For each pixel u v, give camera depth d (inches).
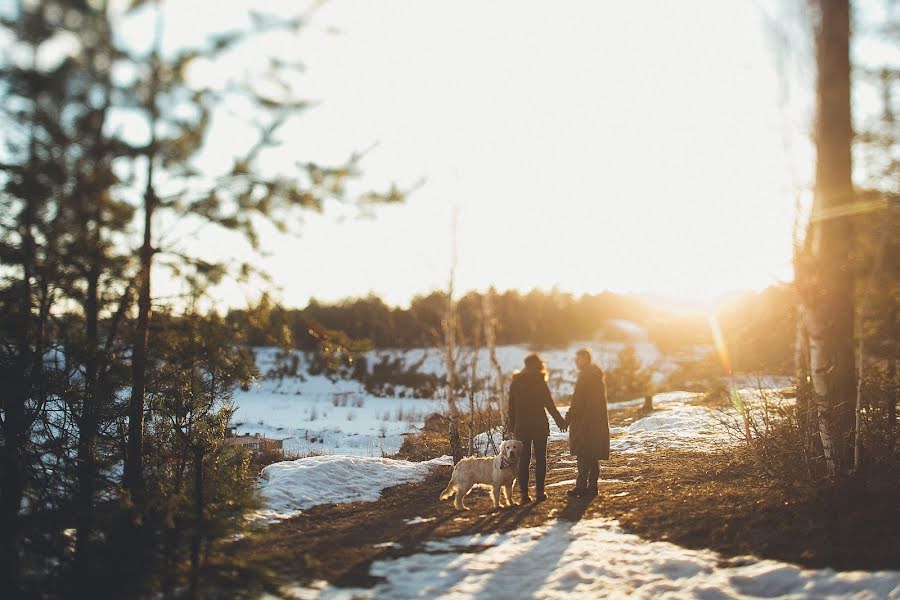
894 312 252.4
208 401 229.9
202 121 152.9
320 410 1062.4
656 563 205.2
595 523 253.1
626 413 731.4
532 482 364.8
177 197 170.6
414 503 320.8
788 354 342.0
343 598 184.1
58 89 130.9
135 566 174.1
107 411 223.3
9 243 171.2
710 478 314.5
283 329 212.4
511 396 307.0
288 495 321.7
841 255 242.7
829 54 233.0
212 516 182.9
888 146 228.4
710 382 708.7
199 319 197.8
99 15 129.9
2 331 198.4
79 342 211.5
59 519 183.8
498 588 191.8
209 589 170.7
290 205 175.9
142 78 141.7
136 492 194.5
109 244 169.9
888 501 226.4
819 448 266.2
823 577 180.9
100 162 147.3
